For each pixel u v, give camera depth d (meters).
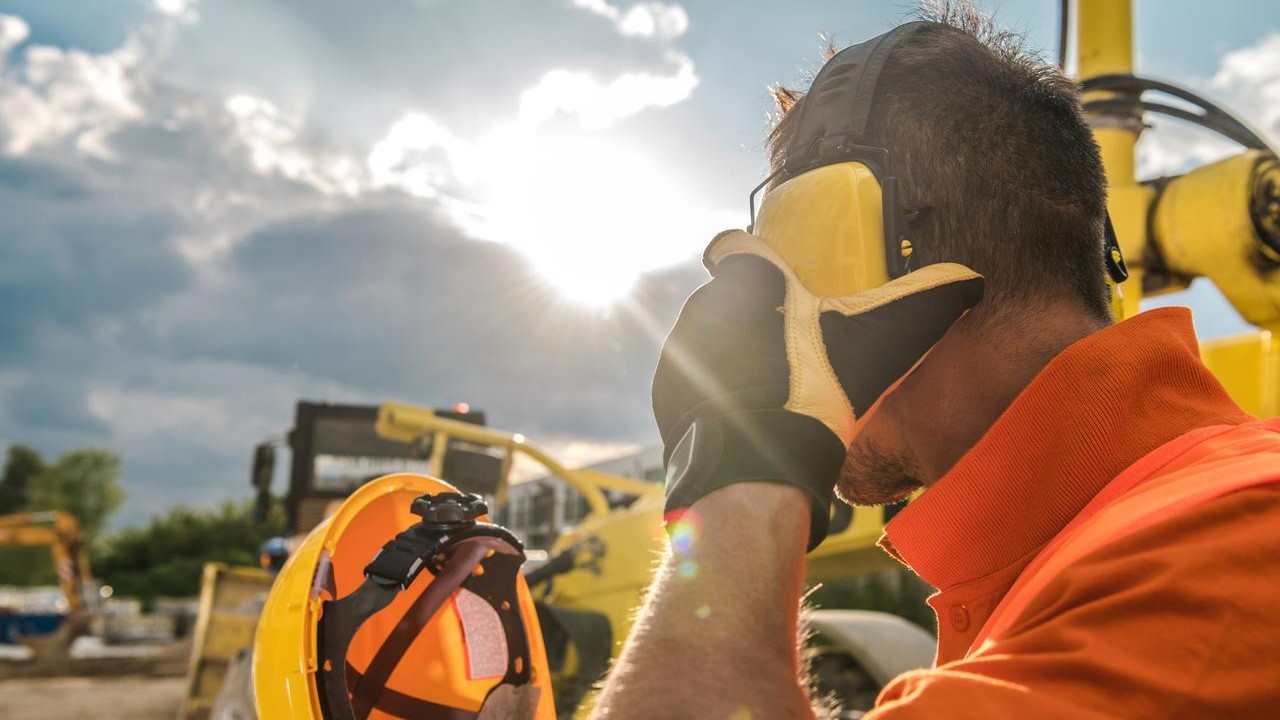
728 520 0.49
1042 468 0.59
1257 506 0.46
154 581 54.78
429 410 4.55
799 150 0.70
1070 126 0.67
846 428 0.55
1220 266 2.11
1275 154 2.07
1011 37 0.75
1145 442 0.56
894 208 0.62
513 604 0.95
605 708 0.45
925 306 0.59
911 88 0.67
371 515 0.93
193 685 5.50
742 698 0.44
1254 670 0.41
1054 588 0.47
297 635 0.79
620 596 3.74
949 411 0.66
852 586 8.87
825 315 0.58
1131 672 0.41
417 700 0.87
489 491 4.71
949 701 0.43
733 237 0.62
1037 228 0.64
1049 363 0.60
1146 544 0.46
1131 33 2.16
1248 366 2.42
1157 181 2.23
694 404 0.55
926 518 0.64
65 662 20.36
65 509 81.31
